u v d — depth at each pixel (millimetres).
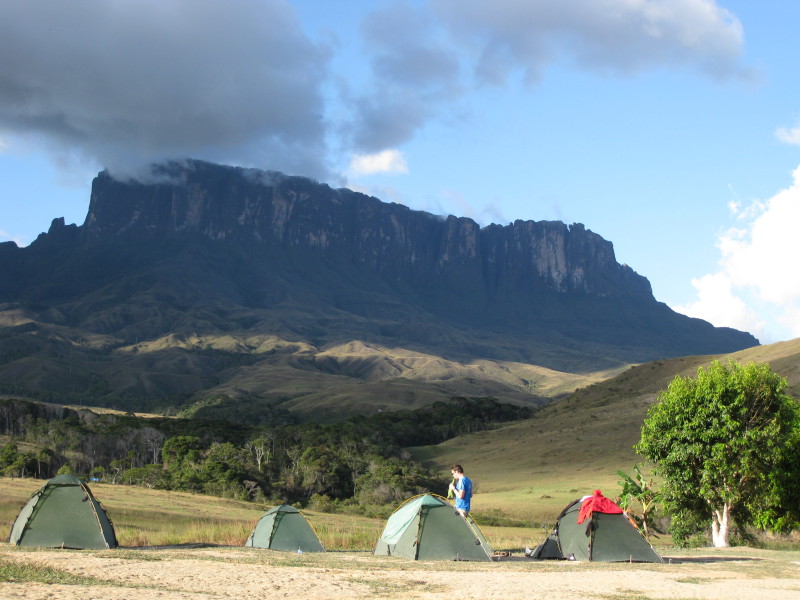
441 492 96438
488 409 195875
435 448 144375
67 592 11773
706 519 32844
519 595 13516
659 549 27219
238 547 25250
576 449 120125
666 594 14414
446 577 15969
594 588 14820
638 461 106625
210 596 12383
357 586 14242
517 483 104188
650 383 158625
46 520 21297
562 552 22594
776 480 29594
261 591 13180
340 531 35438
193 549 22125
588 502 22188
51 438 124938
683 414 30891
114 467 110062
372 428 155750
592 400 161375
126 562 16109
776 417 29875
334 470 101188
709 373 31547
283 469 104688
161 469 101688
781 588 16047
